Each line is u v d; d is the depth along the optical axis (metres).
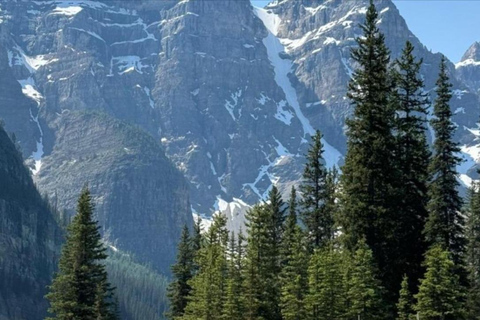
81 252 174.12
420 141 139.75
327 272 130.38
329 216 157.75
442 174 133.25
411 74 139.62
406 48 140.75
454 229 131.88
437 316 120.38
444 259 121.81
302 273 141.88
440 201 131.88
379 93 136.50
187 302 182.75
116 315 193.38
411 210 135.88
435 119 137.50
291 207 165.62
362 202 131.50
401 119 139.00
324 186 161.00
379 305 127.06
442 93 136.75
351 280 126.44
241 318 151.50
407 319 123.75
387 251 131.88
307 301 131.00
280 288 150.88
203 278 166.62
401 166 137.25
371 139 134.50
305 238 158.38
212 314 158.62
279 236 169.38
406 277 124.00
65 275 172.38
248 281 151.75
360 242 128.62
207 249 176.62
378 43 138.38
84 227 174.12
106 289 175.62
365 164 133.88
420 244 133.75
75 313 171.38
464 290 132.00
